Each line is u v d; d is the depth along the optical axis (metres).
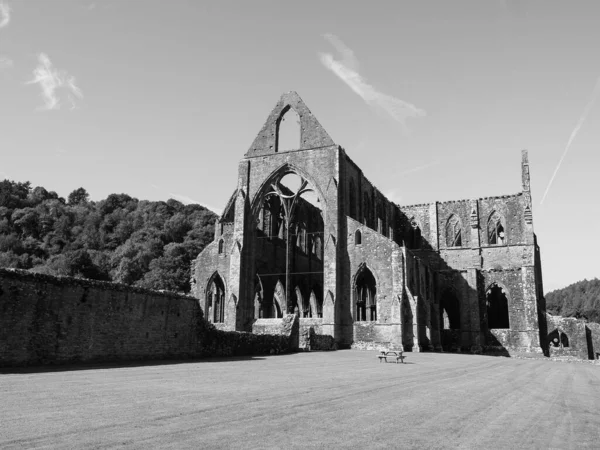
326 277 56.94
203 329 35.16
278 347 43.12
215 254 65.25
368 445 10.69
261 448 10.09
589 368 43.03
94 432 10.80
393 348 52.25
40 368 22.78
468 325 70.56
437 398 18.05
